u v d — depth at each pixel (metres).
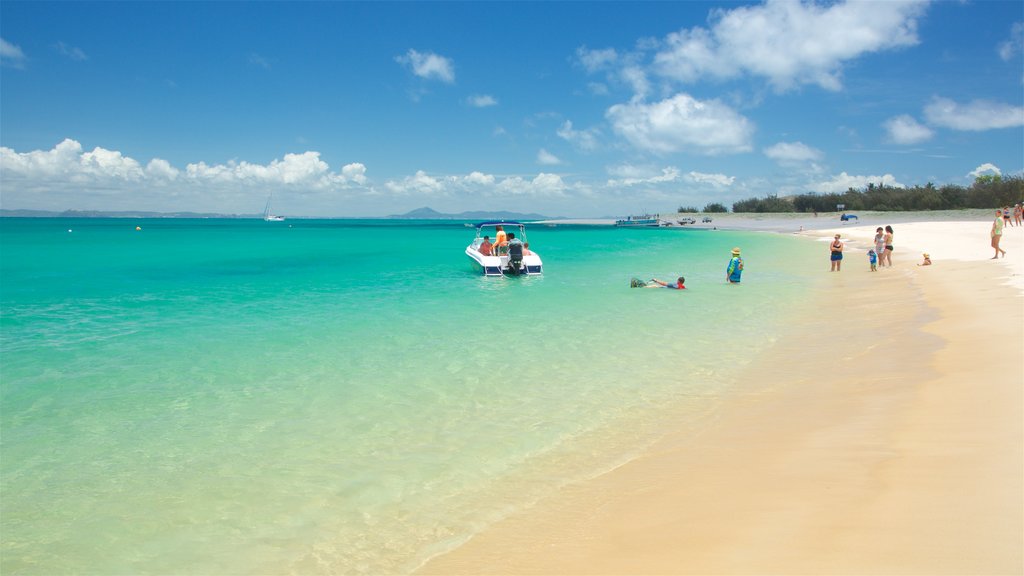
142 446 5.61
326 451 5.44
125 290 17.28
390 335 10.55
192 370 8.30
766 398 6.53
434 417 6.32
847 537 3.21
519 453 5.30
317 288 17.69
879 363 7.41
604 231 77.44
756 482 4.20
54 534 4.07
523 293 16.25
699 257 29.80
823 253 29.28
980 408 5.13
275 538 3.96
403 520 4.14
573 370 8.09
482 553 3.61
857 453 4.50
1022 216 45.03
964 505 3.40
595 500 4.25
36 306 14.17
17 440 5.78
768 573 2.94
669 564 3.19
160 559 3.74
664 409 6.38
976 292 11.80
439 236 63.59
